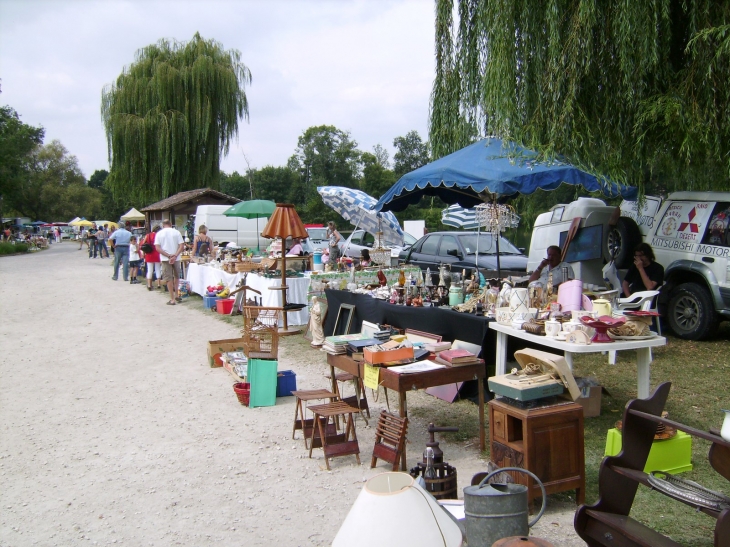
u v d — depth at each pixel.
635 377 6.80
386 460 4.48
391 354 4.78
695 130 6.70
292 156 60.50
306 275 11.16
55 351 9.16
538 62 7.39
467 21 8.39
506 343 5.73
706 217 8.21
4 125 57.00
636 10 6.59
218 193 24.25
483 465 4.59
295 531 3.69
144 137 27.05
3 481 4.54
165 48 28.70
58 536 3.70
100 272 22.86
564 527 3.61
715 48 6.71
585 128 7.14
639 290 8.40
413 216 33.62
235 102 28.75
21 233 60.81
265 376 6.36
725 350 7.77
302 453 4.98
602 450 4.79
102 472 4.68
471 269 11.69
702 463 4.46
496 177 6.36
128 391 6.95
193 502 4.13
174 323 11.47
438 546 2.18
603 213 9.33
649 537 2.83
